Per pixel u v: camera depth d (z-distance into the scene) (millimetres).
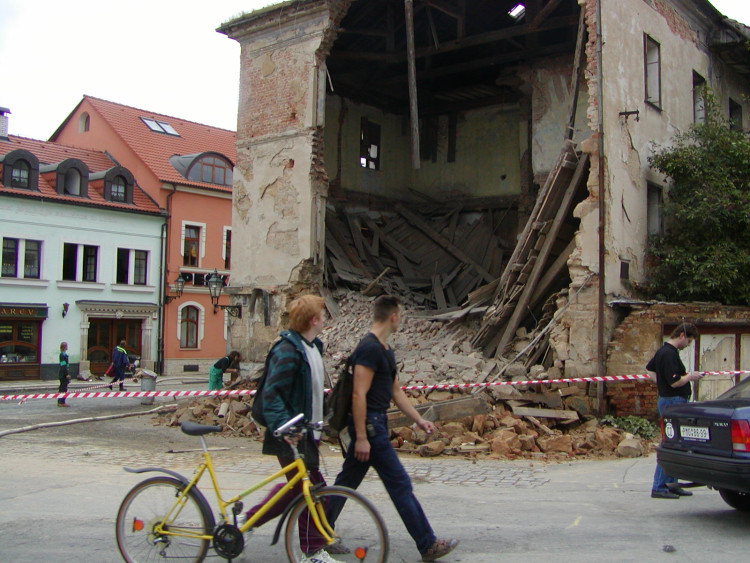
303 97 17484
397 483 5281
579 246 13602
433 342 15406
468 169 23547
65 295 30531
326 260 19438
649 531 6203
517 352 14383
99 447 11672
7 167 29188
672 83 16781
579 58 14891
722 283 14305
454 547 5320
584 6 14148
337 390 5367
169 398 20500
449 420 11625
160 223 33812
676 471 6637
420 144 24578
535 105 20656
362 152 23172
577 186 14172
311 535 4836
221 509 5047
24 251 29484
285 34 17922
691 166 14906
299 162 17422
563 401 13023
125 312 32281
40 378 29531
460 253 21625
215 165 36250
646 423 12367
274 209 17844
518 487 8320
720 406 6453
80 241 31125
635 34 15188
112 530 6285
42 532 6219
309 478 5035
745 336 14648
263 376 5184
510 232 22281
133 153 34875
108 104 37688
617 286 13766
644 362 12883
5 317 28500
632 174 14625
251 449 11617
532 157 20766
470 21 21406
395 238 22688
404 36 21703
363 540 4773
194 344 35156
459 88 23125
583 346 13328
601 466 9789
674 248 14859
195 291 34844
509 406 12500
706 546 5734
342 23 20547
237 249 18531
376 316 5531
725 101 20094
